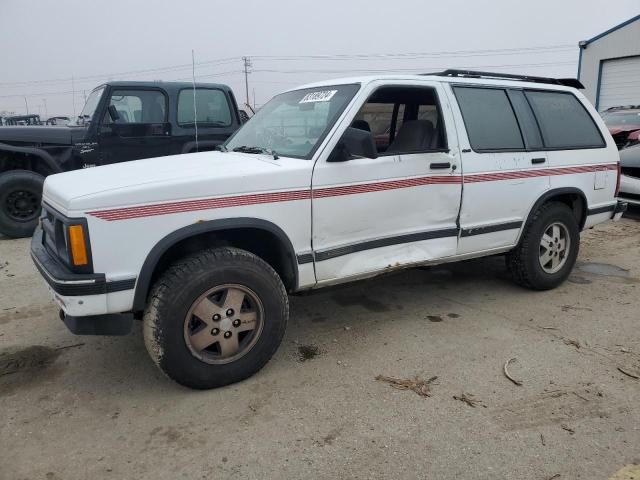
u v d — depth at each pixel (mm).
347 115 3670
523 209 4641
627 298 4855
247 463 2631
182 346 3115
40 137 7531
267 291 3320
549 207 4844
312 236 3541
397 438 2807
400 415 3012
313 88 4273
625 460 2621
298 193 3416
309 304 4773
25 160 7816
